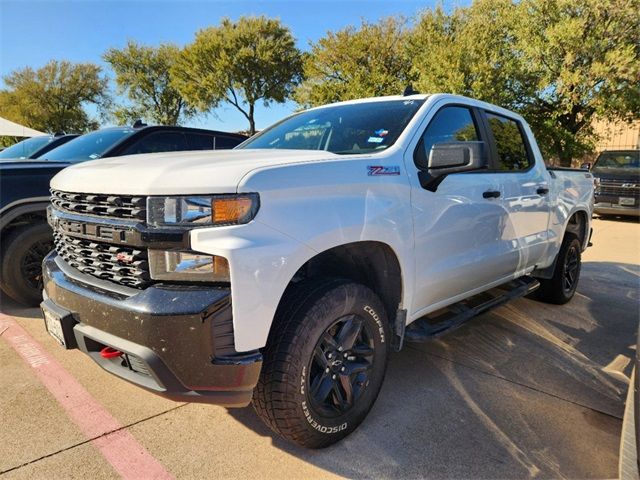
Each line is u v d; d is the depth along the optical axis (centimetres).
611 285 590
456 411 283
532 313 472
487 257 344
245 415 276
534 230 411
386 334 264
